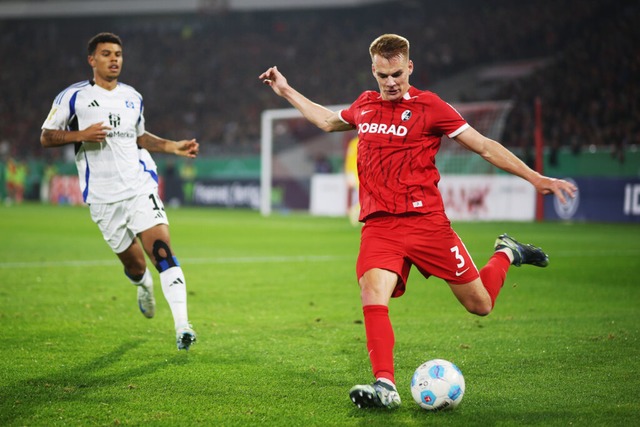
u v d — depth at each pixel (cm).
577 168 4734
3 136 8638
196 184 6919
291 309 1520
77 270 2162
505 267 984
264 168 5497
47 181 7725
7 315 1423
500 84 6812
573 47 6097
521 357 1072
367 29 8588
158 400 853
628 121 4919
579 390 895
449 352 1108
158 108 8488
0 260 2423
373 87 7450
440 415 798
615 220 4394
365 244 887
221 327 1320
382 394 789
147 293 1273
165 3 9181
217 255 2622
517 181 4659
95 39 1170
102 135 1109
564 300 1636
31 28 10100
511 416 793
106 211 1184
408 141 873
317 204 5750
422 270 899
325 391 895
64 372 980
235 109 8081
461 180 4944
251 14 9281
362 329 1300
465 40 7512
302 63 8306
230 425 762
